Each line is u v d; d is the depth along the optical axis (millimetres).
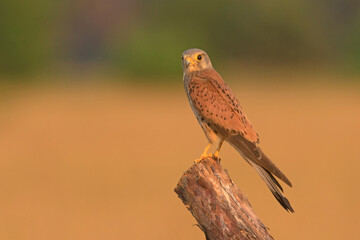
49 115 32625
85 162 20359
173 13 65438
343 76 56438
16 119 30875
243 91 45406
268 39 66562
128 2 77188
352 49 57719
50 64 48656
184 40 52719
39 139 25328
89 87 48438
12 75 41906
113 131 27375
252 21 65938
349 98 39969
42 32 42938
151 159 20734
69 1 74000
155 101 38938
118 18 76562
